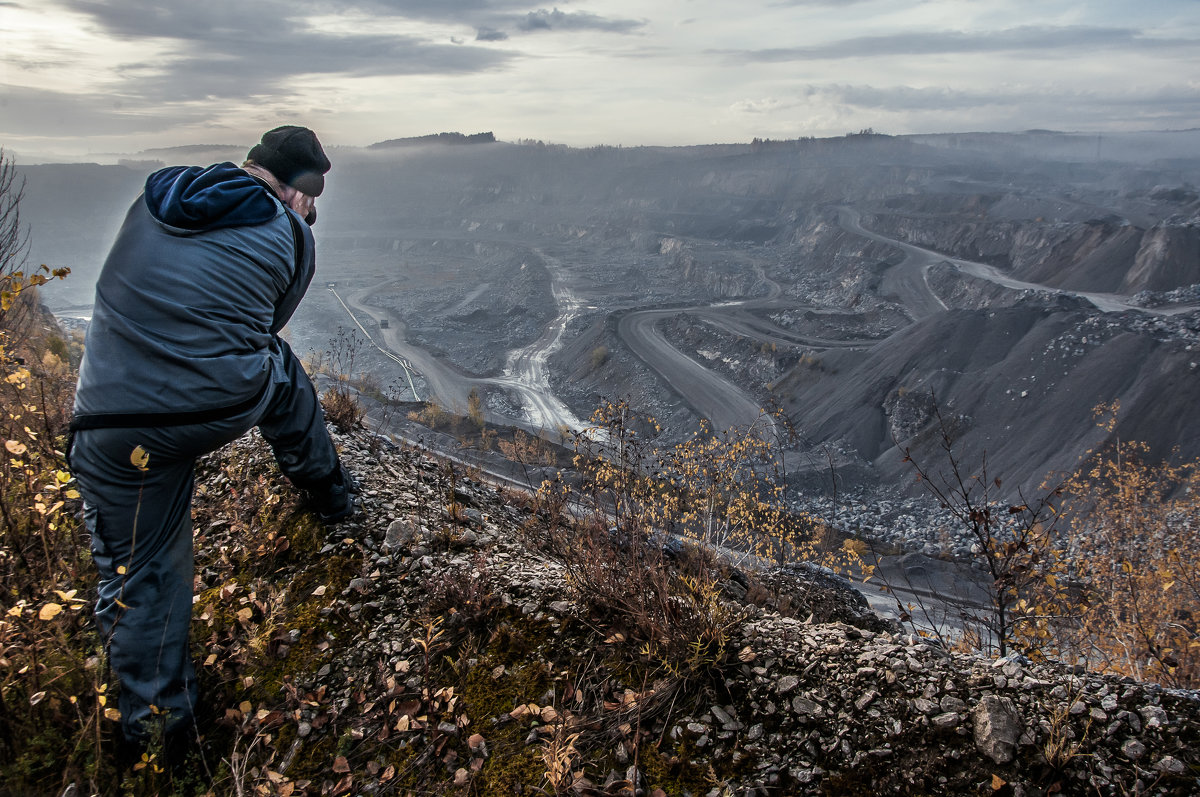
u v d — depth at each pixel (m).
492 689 3.10
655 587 3.34
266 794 2.59
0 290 3.11
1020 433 60.16
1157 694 2.61
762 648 3.13
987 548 4.43
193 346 2.60
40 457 3.85
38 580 3.32
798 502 49.59
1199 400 55.09
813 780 2.58
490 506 5.59
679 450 5.08
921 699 2.75
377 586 3.69
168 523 2.85
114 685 2.80
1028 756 2.49
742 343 92.44
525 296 161.25
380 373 104.31
